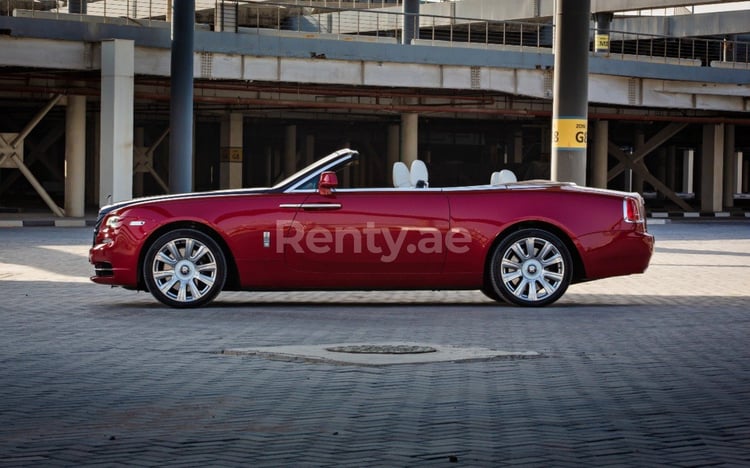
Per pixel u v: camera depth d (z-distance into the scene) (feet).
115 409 22.41
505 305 43.78
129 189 107.24
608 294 48.91
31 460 18.21
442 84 128.67
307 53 120.26
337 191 41.83
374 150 232.32
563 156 67.62
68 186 121.80
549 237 42.52
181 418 21.54
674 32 243.19
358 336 33.99
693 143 241.35
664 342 32.96
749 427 21.09
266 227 41.47
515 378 26.25
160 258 41.65
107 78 106.32
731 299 46.73
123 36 109.09
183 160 89.35
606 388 25.09
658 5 213.66
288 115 175.11
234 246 41.45
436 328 36.14
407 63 126.21
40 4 165.37
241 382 25.45
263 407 22.59
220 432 20.30
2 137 115.55
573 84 67.26
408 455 18.60
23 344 31.83
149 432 20.31
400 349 30.35
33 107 160.86
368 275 41.73
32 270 58.95
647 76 140.67
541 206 42.37
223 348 31.17
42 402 23.16
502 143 240.53
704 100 146.82
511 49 141.90
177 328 35.70
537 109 155.33
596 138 177.68
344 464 17.98
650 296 48.03
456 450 18.98
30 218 117.08
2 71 114.83
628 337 34.06
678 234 104.83
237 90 133.39
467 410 22.41
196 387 24.82
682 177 325.21
